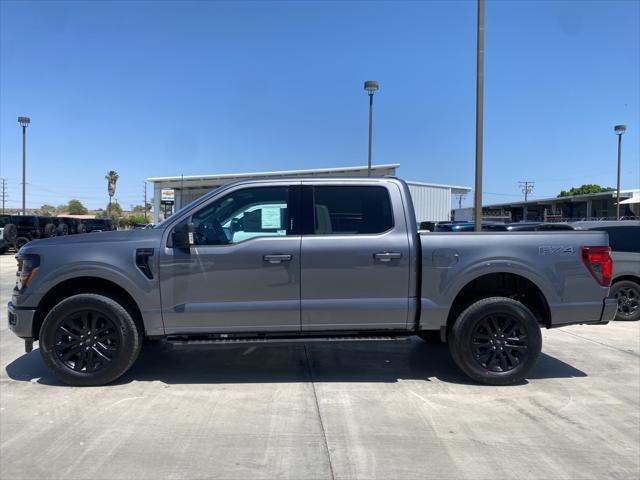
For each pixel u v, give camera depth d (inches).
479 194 436.5
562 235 218.5
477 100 434.0
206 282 208.4
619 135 1227.9
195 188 1626.5
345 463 147.9
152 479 139.0
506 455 153.6
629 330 337.1
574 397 203.6
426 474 142.2
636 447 159.8
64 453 153.6
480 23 426.6
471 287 229.1
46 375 227.6
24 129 1289.4
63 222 1304.1
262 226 216.4
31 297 208.5
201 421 177.0
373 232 214.8
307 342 211.0
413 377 227.3
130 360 211.0
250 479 139.1
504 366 216.4
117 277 206.4
